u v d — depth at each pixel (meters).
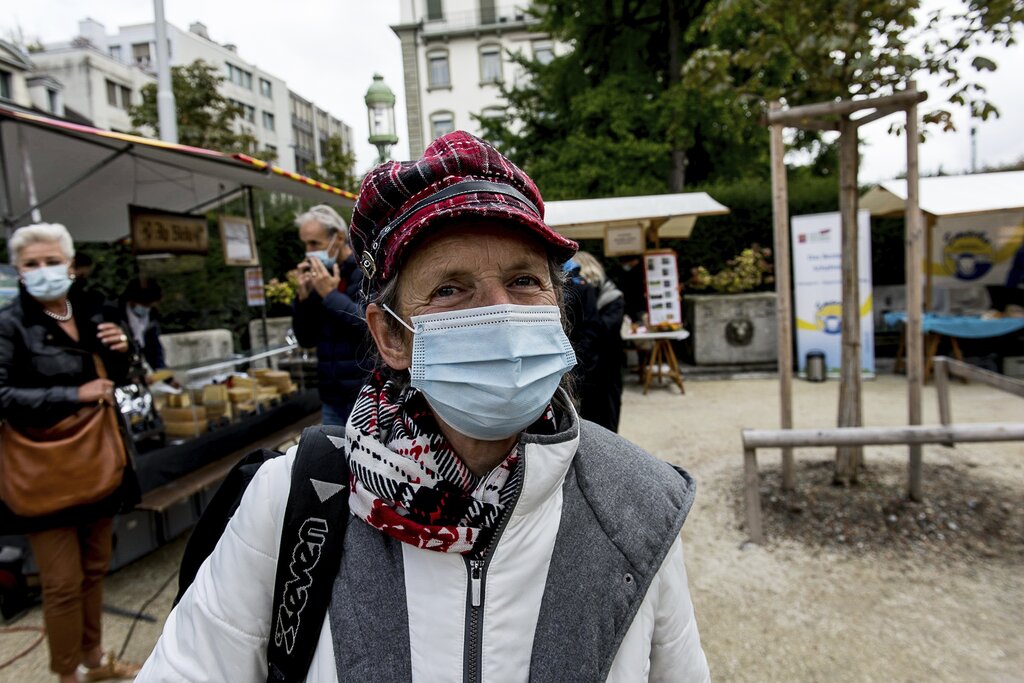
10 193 3.42
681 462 5.10
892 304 9.65
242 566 0.90
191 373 4.04
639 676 0.89
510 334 0.87
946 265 8.72
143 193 5.36
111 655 2.69
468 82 37.12
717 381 8.64
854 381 4.11
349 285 3.15
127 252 7.10
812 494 4.05
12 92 23.94
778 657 2.62
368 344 1.12
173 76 17.39
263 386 5.04
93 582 2.59
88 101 33.19
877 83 3.75
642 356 8.57
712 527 3.80
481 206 0.82
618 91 14.62
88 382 2.51
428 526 0.83
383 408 0.97
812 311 8.52
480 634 0.83
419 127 37.53
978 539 3.46
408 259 0.90
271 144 55.47
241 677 0.89
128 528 3.53
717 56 4.00
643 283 8.22
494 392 0.86
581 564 0.88
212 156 3.92
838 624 2.82
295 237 10.55
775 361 9.03
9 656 2.90
